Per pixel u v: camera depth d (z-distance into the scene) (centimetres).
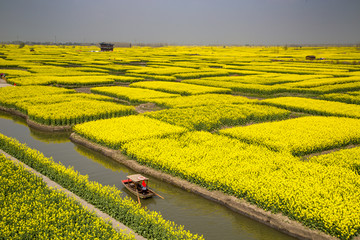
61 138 2825
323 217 1341
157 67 9075
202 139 2467
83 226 1223
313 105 3831
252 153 2147
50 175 1775
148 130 2639
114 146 2359
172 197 1747
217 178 1741
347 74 7206
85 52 17712
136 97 4225
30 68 8181
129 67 8531
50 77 6156
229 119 3050
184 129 2675
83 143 2583
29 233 1189
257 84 5609
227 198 1645
